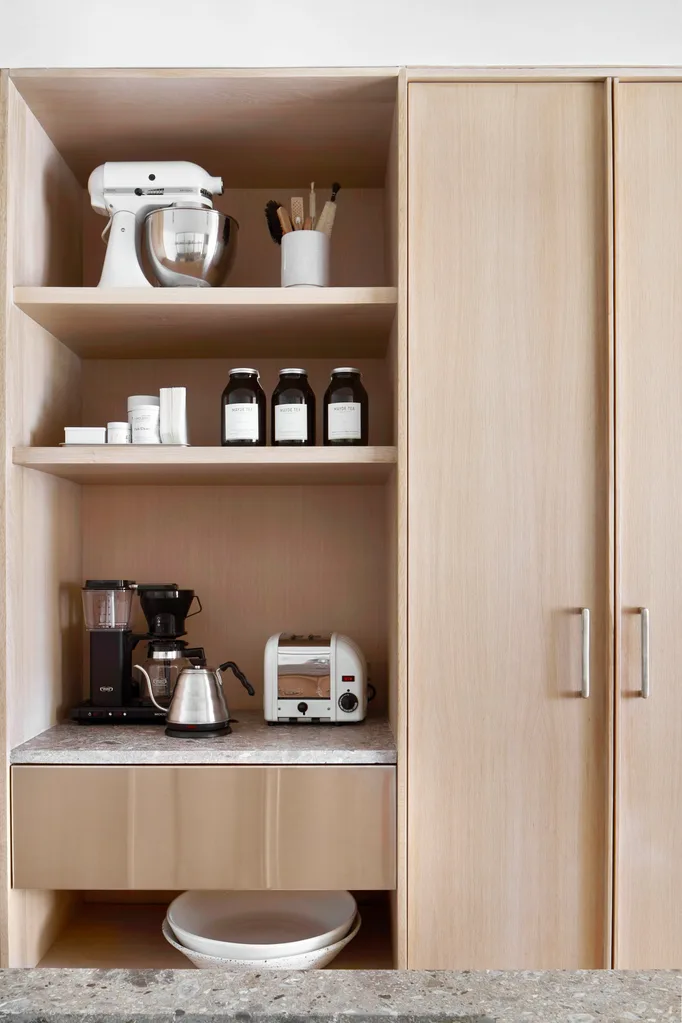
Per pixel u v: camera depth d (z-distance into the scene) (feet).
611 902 5.25
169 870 5.24
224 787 5.25
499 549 5.35
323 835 5.26
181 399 5.61
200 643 6.79
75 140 6.15
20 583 5.46
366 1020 1.96
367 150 6.30
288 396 5.79
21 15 6.21
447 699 5.31
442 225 5.40
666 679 5.32
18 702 5.41
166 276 5.73
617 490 5.33
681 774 5.29
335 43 6.23
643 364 5.37
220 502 6.81
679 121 5.42
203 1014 1.97
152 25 6.24
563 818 5.30
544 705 5.32
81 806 5.26
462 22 6.22
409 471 5.37
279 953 5.10
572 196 5.42
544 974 2.19
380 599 6.79
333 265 6.83
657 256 5.39
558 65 5.90
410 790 5.29
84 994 2.07
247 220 6.86
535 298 5.40
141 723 6.06
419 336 5.39
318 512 6.82
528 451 5.38
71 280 6.63
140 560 6.81
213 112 5.74
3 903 5.17
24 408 5.60
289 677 5.99
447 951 5.25
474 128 5.41
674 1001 2.05
